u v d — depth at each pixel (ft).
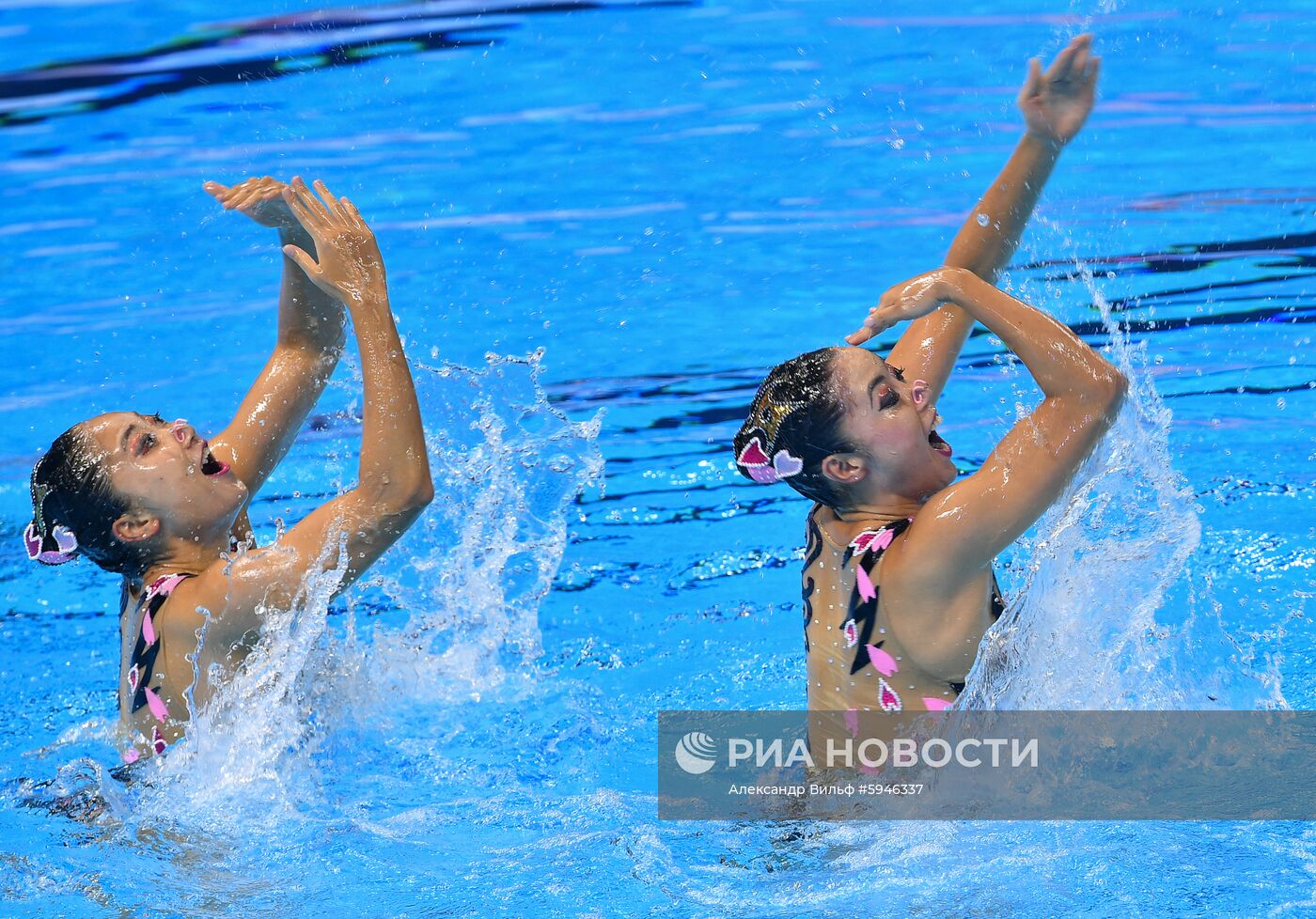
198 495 33.12
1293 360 53.98
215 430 53.83
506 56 92.07
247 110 86.12
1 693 39.34
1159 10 92.63
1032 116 32.99
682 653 39.22
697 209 72.69
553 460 48.62
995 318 28.09
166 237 72.95
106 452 32.68
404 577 43.14
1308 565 39.60
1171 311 58.03
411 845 29.04
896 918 24.61
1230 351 54.75
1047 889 25.12
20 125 85.46
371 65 90.53
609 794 30.94
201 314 65.26
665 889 26.43
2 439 54.95
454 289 65.41
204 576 32.14
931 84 83.20
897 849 27.07
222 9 100.48
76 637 43.24
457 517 44.57
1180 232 65.10
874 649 28.86
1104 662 30.30
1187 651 33.60
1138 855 25.93
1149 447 32.27
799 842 27.91
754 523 47.88
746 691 36.60
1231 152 73.31
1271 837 26.30
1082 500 30.30
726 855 27.78
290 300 36.70
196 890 27.50
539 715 35.68
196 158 80.23
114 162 80.89
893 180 73.82
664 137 80.33
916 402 29.37
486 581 41.93
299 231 35.12
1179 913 24.00
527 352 59.21
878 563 28.63
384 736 34.83
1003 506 27.17
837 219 70.64
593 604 42.60
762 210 72.28
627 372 57.62
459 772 32.71
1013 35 89.25
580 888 26.71
